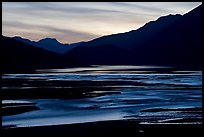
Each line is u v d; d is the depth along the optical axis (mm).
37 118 26453
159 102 39188
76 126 22562
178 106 35031
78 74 127500
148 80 89375
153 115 28219
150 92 53094
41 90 53906
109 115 28484
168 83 76312
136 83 75625
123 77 106625
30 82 73938
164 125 22547
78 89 57156
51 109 32531
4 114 28047
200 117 26656
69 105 35875
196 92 53500
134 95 48000
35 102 38188
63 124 23453
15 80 81188
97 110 32000
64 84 68938
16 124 23266
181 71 182875
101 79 92188
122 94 49469
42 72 145500
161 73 150250
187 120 24984
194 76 118438
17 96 44250
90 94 49062
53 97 44125
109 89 58312
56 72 147125
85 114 29188
